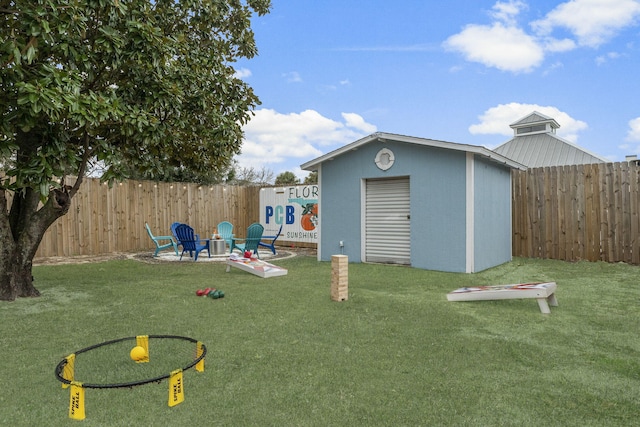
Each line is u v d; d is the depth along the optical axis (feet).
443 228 27.96
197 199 47.50
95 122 15.93
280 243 48.44
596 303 17.97
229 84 24.80
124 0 17.90
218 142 23.98
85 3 15.87
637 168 29.09
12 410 8.41
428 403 8.75
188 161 27.20
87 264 31.17
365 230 32.48
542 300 16.24
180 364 10.96
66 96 14.73
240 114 25.63
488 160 29.48
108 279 23.99
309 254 40.01
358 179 32.48
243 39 26.99
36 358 11.31
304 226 46.19
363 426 7.85
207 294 19.15
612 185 30.14
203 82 22.98
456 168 27.40
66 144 17.81
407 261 30.32
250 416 8.20
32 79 14.97
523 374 10.28
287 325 14.42
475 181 27.43
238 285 21.98
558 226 32.63
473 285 22.41
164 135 20.40
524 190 34.22
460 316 15.66
